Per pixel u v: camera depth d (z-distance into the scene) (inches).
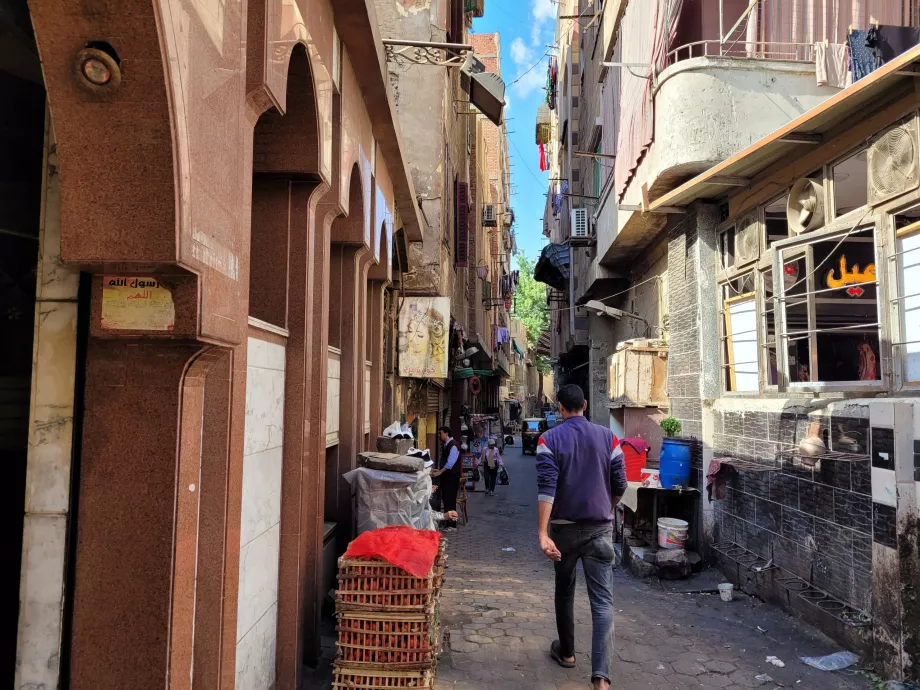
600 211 492.4
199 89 84.2
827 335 260.5
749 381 258.2
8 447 85.3
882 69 161.3
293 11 126.1
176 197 76.4
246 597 121.7
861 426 172.9
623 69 369.1
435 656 140.3
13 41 84.2
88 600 83.0
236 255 100.3
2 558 84.5
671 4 271.9
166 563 83.4
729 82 266.1
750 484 240.8
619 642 184.9
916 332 169.3
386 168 278.2
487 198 1204.5
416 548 140.6
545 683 157.2
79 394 84.5
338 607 136.6
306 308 152.2
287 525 146.1
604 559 155.0
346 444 230.2
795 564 207.5
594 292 586.2
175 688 84.3
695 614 214.2
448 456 386.9
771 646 182.7
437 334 386.9
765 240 245.4
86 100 73.6
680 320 313.6
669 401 330.0
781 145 216.5
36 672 82.1
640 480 314.8
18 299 85.6
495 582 256.4
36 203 86.2
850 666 165.2
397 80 419.8
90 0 68.7
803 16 269.1
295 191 153.9
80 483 84.0
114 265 78.7
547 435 162.2
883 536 159.5
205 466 105.1
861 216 188.1
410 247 410.9
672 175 284.2
